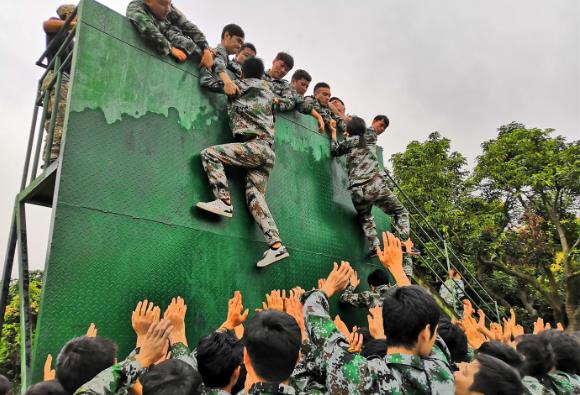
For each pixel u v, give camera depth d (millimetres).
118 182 3111
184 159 3662
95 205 2932
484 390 1592
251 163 3922
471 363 1703
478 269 12711
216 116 4082
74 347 1861
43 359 2467
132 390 1688
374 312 2611
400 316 1595
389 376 1506
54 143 4055
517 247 12992
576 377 2338
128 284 3008
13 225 3973
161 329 1819
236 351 1950
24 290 3484
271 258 3830
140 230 3172
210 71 4078
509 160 13492
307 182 5152
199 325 3404
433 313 1592
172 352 2238
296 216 4828
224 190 3672
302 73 5613
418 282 7527
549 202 13070
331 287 2002
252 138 3980
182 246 3441
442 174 14539
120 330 2887
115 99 3221
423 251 12117
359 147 5648
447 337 2396
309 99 5641
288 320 1688
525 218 12906
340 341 1663
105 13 3289
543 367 2264
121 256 3010
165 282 3246
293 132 5133
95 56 3148
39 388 1774
